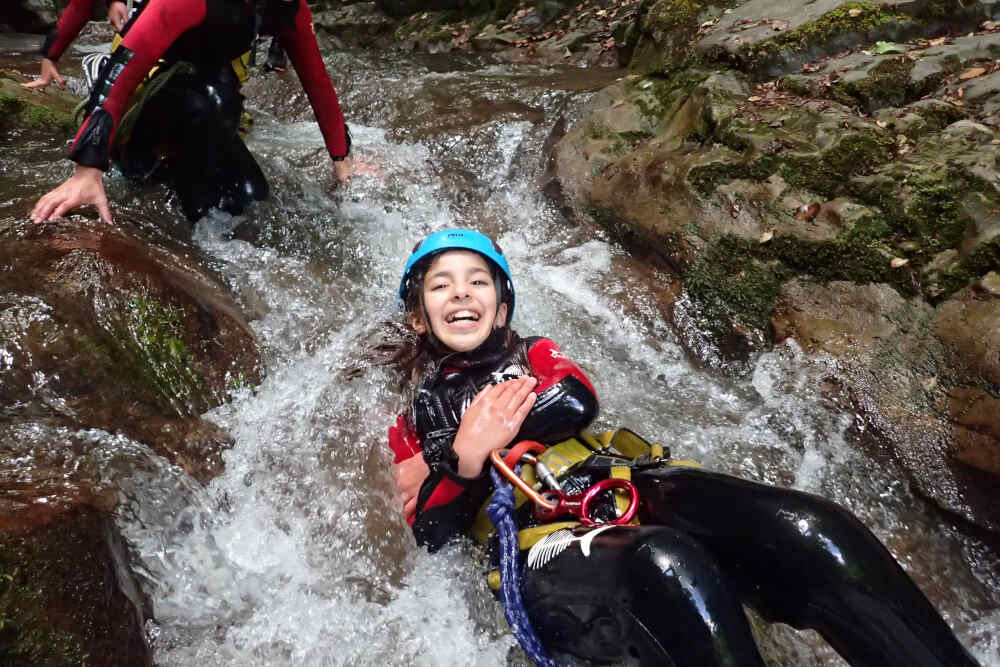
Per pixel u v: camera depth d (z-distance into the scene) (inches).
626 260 136.8
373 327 113.8
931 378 101.8
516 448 78.0
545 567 70.5
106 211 112.7
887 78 139.8
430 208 151.7
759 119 139.0
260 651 76.1
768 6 175.8
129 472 80.5
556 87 192.4
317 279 124.2
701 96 149.5
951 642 60.6
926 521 94.5
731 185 130.8
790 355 112.1
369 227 141.6
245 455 94.1
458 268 91.4
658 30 194.7
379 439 96.7
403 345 97.7
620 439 85.0
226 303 113.0
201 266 119.6
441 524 81.7
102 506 73.7
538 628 74.0
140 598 74.5
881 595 60.9
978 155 116.2
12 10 319.9
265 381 104.4
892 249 113.2
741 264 123.0
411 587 84.3
